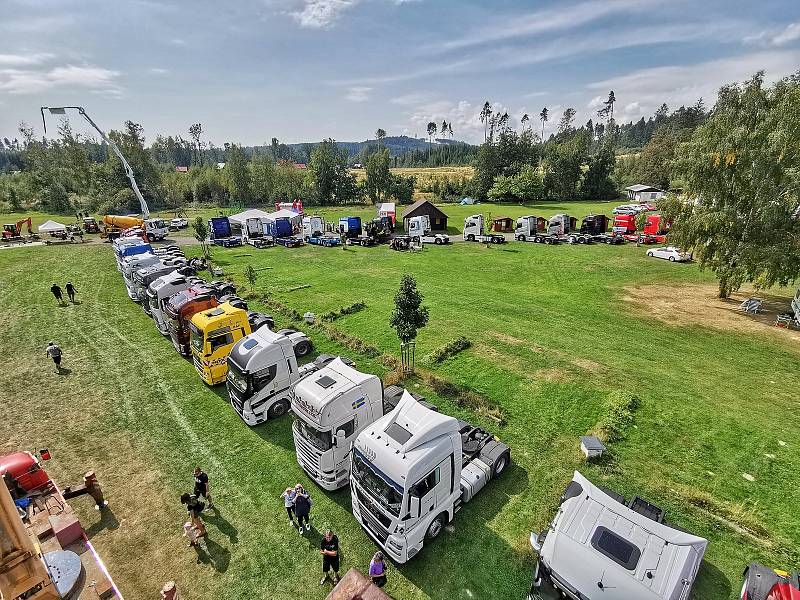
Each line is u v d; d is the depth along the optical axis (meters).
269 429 14.56
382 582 8.62
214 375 17.09
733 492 11.56
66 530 9.33
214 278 32.72
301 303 27.08
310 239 49.09
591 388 16.62
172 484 12.10
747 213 23.95
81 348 20.88
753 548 9.84
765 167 22.41
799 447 13.32
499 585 9.08
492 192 93.12
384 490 9.16
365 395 11.75
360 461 9.84
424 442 9.48
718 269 25.70
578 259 39.75
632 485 11.73
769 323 23.66
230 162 89.62
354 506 10.37
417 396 14.48
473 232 49.81
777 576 8.25
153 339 22.00
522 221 50.09
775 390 16.67
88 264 37.34
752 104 23.22
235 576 9.38
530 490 11.61
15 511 5.51
